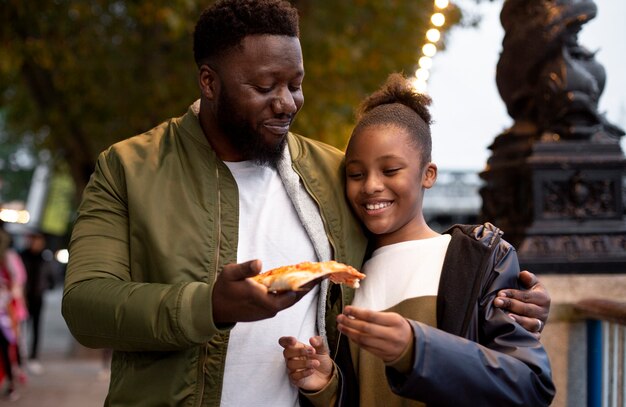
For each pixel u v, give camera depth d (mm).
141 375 2359
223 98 2395
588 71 3984
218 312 2119
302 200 2559
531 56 3945
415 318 2441
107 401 2436
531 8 3959
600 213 3777
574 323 3635
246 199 2516
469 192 26734
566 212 3775
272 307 2053
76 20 10445
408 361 2105
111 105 10789
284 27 2377
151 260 2375
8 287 9297
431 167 2660
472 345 2180
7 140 18828
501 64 4133
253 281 2055
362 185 2559
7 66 9789
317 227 2541
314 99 10492
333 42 10047
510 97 4121
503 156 4102
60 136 12281
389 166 2518
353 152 2574
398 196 2533
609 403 3498
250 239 2482
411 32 10805
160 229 2379
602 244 3732
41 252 11906
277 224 2518
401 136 2529
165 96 10469
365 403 2463
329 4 10391
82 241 2398
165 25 9742
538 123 3986
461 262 2436
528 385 2199
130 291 2229
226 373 2402
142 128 11031
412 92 2707
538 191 3771
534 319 2412
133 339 2219
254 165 2541
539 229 3742
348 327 2102
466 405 2148
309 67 10242
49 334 17484
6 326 9047
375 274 2582
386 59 10820
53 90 11531
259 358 2420
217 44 2387
